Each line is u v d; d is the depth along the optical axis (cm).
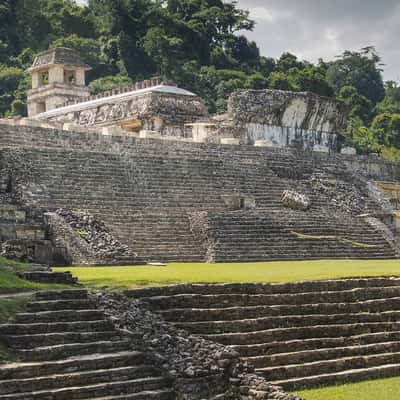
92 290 1975
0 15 9706
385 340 2250
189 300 2048
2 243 2981
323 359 2075
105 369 1680
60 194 3497
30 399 1534
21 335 1702
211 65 9825
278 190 4397
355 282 2414
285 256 3578
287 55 11006
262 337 2036
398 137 9381
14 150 3638
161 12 9731
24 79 8769
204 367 1733
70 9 10331
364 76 12250
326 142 6112
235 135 5534
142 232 3409
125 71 9369
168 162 4109
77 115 6069
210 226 3516
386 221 4681
